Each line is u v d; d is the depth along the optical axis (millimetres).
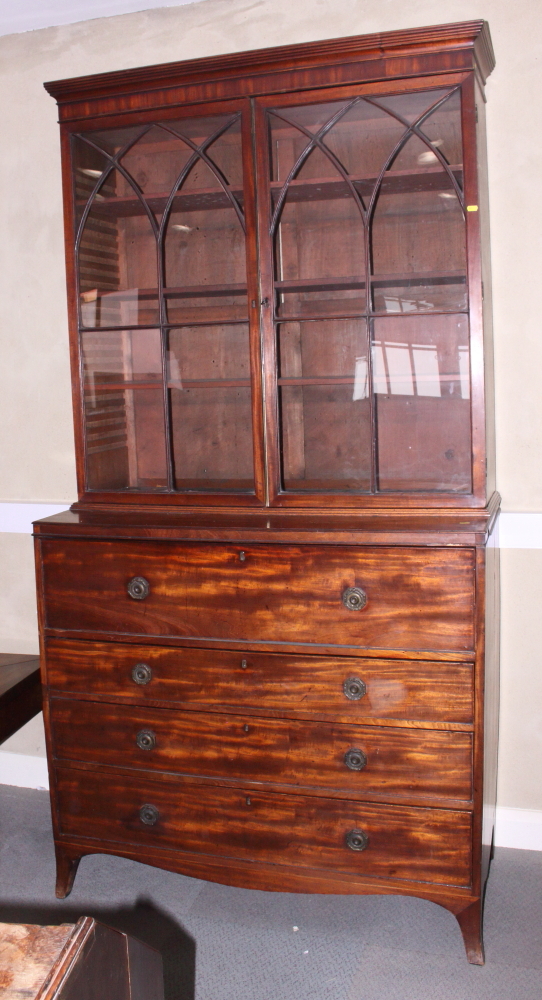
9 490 2787
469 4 2170
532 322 2223
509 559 2295
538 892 2150
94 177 2100
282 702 1938
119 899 2174
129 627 2047
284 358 2012
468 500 1904
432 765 1858
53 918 2080
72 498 2730
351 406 1979
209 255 2037
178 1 2387
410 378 1931
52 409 2703
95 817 2158
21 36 2568
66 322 2641
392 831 1908
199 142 1999
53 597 2111
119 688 2080
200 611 1972
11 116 2605
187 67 1937
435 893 1896
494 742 2223
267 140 1941
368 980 1845
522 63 2143
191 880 2268
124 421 2156
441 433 1924
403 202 1898
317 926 2051
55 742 2170
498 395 2275
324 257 1963
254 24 2352
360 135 1896
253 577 1914
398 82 1838
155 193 2057
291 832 1982
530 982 1822
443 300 1895
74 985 718
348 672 1880
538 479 2279
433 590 1799
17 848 2434
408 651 1833
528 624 2312
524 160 2170
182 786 2055
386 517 1941
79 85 2037
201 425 2090
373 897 2178
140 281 2098
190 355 2082
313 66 1874
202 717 2010
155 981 904
